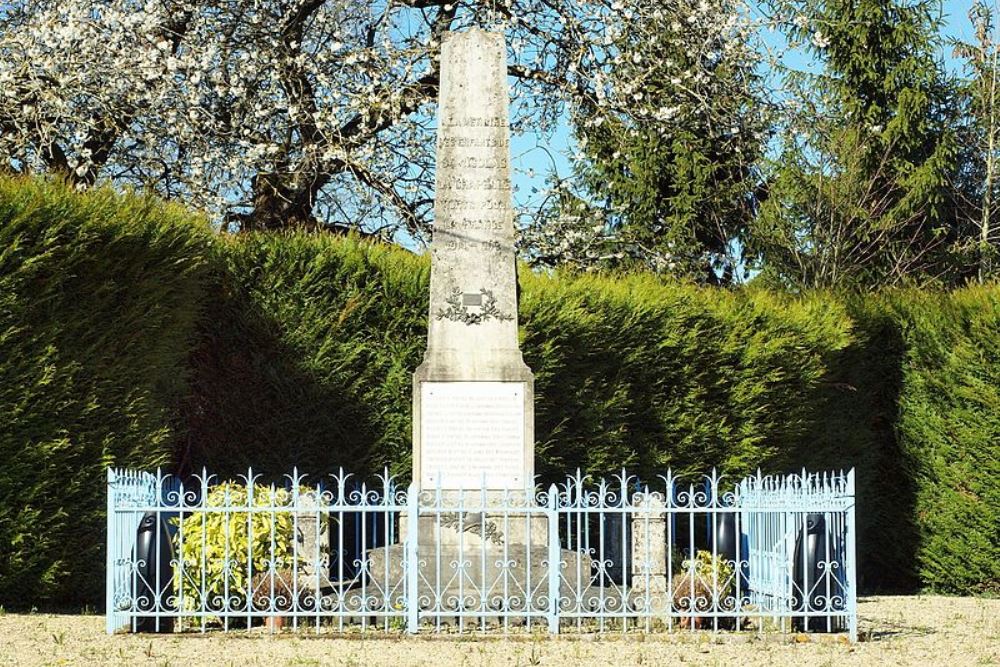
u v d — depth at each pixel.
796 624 12.14
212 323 16.75
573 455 17.83
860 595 19.14
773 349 19.17
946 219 34.19
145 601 11.52
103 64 19.00
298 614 11.34
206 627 11.93
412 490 11.56
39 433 13.52
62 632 11.48
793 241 31.06
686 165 31.47
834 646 11.16
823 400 19.66
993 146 33.34
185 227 15.41
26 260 13.41
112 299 14.22
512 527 13.22
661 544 12.28
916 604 16.95
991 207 33.91
